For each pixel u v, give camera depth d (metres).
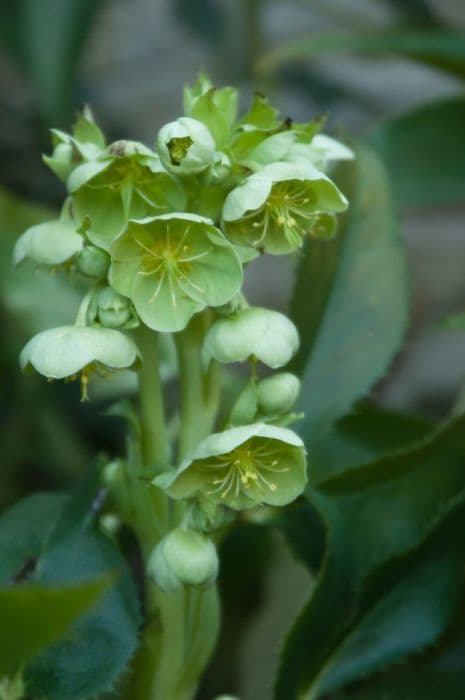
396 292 1.03
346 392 1.02
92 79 1.97
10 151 1.75
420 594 0.99
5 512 0.94
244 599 1.21
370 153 1.04
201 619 0.92
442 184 1.17
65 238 0.89
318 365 1.02
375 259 1.03
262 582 1.16
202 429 0.92
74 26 1.41
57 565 0.92
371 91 1.97
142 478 0.91
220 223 0.89
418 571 0.99
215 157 0.88
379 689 1.01
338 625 0.97
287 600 1.12
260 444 0.89
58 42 1.40
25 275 1.16
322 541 1.01
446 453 1.00
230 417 0.89
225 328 0.88
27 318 1.15
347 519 1.01
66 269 0.91
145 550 0.92
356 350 1.02
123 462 0.94
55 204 1.73
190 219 0.86
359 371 1.02
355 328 1.02
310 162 0.89
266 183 0.87
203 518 0.89
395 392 1.80
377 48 1.17
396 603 0.99
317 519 1.01
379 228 1.03
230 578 1.13
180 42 2.10
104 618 0.90
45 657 0.90
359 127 1.91
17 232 1.17
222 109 0.90
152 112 2.04
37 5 1.40
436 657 1.01
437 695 1.00
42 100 1.41
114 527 0.95
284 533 1.00
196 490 0.89
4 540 0.93
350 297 1.03
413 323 1.88
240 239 0.89
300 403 1.02
